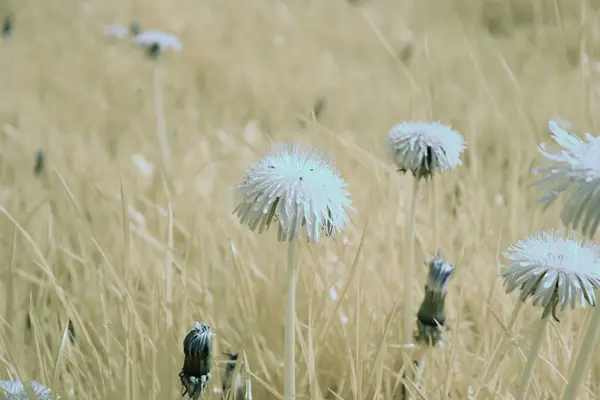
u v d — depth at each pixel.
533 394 3.72
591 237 2.31
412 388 3.59
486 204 5.75
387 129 8.84
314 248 4.96
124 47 12.48
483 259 5.01
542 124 7.91
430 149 3.63
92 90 10.56
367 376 3.89
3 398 3.06
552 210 5.60
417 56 12.00
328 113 9.80
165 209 5.96
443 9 15.61
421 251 5.20
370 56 13.20
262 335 4.46
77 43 12.81
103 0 14.97
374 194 5.79
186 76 11.49
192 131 8.86
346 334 3.93
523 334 3.99
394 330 4.27
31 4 15.04
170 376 3.61
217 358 3.99
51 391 3.10
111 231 5.57
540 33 12.39
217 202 6.26
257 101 10.45
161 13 14.16
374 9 15.93
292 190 2.73
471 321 4.66
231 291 4.70
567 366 3.82
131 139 8.69
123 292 4.14
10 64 11.48
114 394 3.61
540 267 2.70
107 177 7.19
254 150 7.36
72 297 4.64
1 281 4.90
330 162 3.14
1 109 9.59
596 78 8.98
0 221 5.88
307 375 3.83
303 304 4.48
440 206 5.99
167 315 4.00
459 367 4.00
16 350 3.97
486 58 12.12
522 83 10.33
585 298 2.73
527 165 6.40
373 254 5.04
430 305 3.63
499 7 15.09
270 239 5.41
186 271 4.42
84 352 4.28
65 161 7.67
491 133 8.39
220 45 13.06
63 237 5.26
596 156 2.35
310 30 14.60
